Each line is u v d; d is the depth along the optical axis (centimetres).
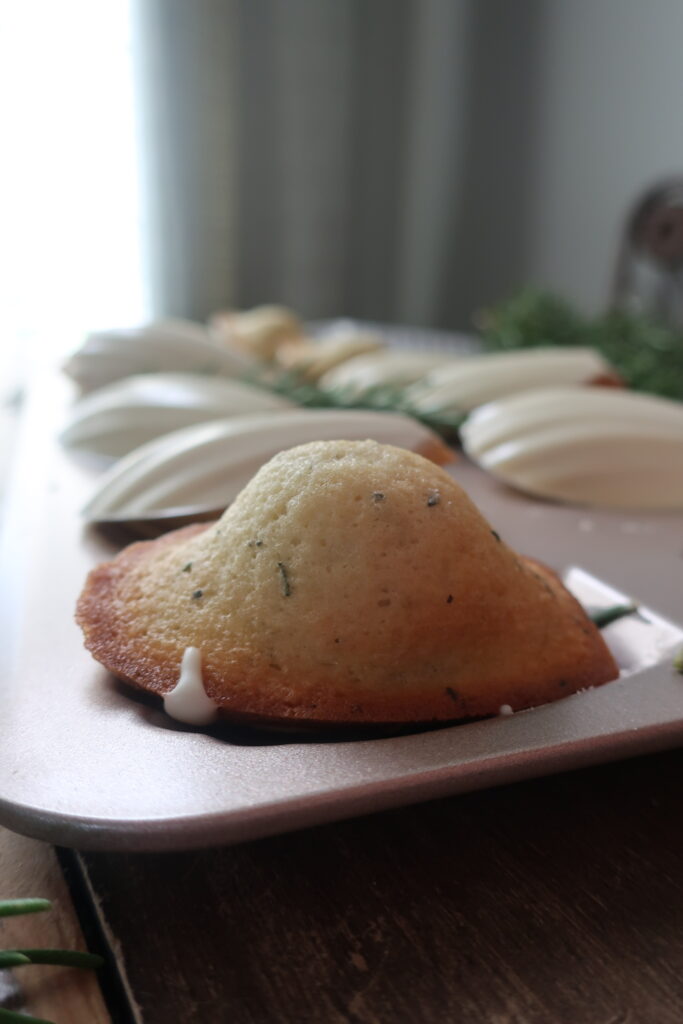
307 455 14
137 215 77
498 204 86
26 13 71
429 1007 10
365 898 11
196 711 12
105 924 11
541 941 10
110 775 11
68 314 78
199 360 36
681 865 12
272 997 10
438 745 11
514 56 81
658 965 10
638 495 26
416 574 12
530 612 14
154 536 22
